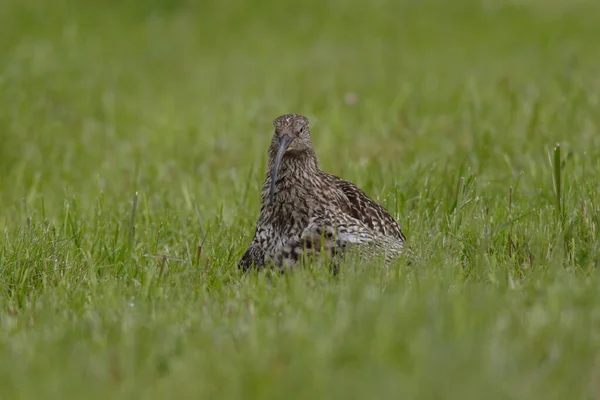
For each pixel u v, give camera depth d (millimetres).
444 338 9719
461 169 16578
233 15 42000
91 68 33062
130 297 12422
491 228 14133
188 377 9266
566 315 10242
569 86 23672
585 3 44188
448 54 35906
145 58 35781
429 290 11008
